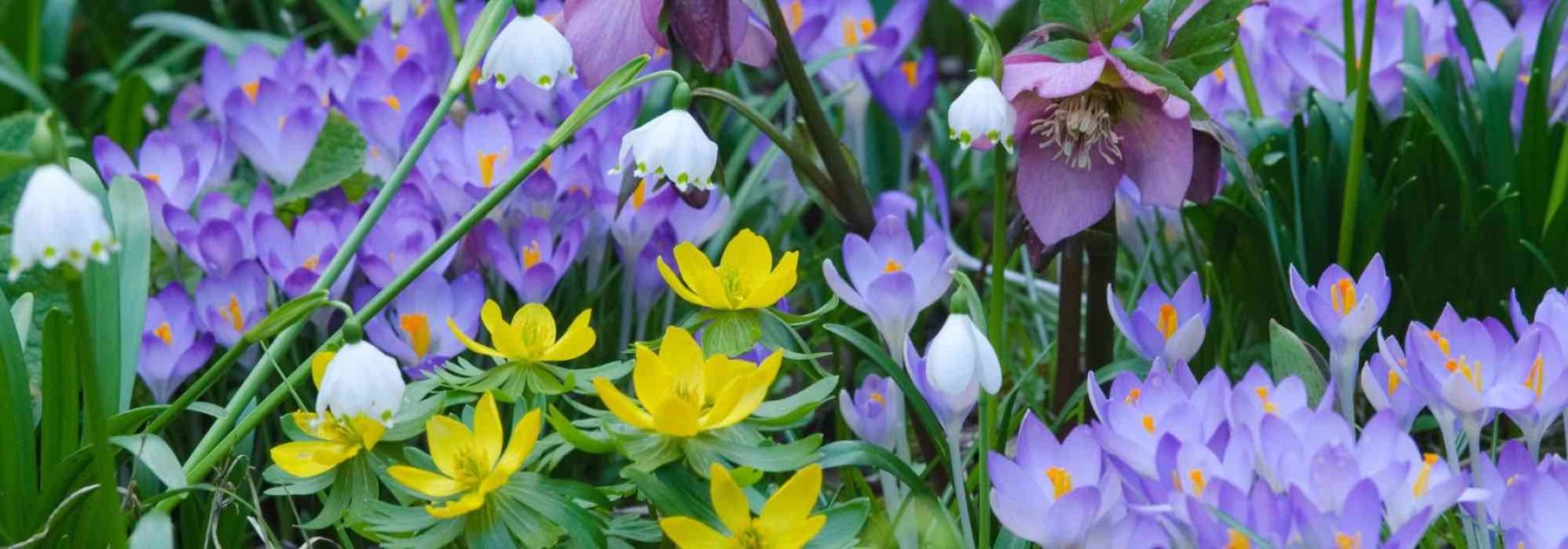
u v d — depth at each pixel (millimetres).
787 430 1657
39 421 1616
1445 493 1417
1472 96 1842
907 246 1583
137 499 1539
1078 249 1619
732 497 1441
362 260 1650
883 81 1953
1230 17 1535
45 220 1358
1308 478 1432
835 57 1942
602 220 1744
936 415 1509
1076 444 1468
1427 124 1788
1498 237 1726
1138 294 1844
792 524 1445
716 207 1741
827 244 1976
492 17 1538
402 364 1652
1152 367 1521
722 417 1460
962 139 1476
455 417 1502
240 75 1919
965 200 2229
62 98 2512
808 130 1630
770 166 1915
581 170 1736
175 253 1738
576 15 1599
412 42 1938
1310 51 1873
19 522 1514
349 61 1950
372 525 1460
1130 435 1469
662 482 1462
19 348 1517
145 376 1630
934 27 2932
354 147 1782
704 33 1566
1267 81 1888
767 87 2652
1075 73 1499
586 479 1718
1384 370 1509
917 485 1503
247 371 1688
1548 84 1793
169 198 1761
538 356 1500
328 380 1427
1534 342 1470
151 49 2791
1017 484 1459
